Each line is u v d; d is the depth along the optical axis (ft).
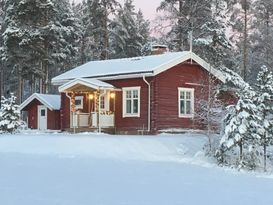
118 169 57.98
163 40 157.79
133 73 107.86
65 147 77.25
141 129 108.06
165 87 108.27
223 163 67.41
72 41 196.34
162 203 36.42
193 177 53.47
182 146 79.46
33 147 78.79
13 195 38.68
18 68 176.86
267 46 177.17
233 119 66.64
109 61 132.26
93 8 178.70
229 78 112.98
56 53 181.37
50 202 35.73
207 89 112.27
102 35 183.11
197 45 144.87
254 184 49.29
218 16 154.40
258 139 66.74
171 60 107.76
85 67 130.93
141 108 108.58
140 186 45.03
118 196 39.11
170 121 108.47
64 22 197.36
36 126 141.69
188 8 156.87
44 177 49.70
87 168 57.98
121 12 183.01
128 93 111.55
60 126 132.16
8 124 114.01
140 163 65.00
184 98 112.27
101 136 91.30
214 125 84.48
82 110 120.37
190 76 113.80
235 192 42.96
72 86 111.96
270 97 70.54
